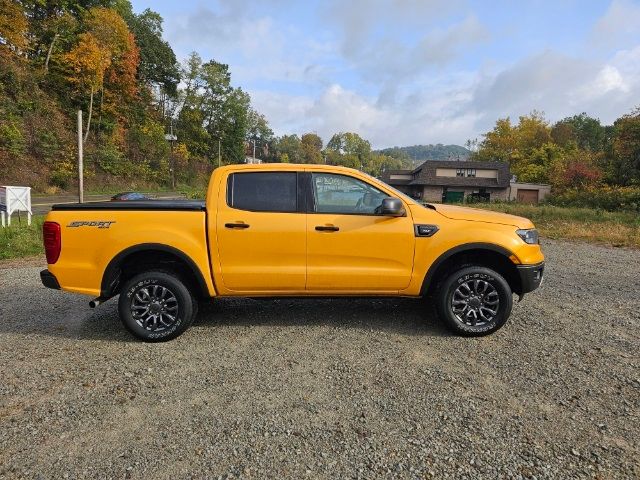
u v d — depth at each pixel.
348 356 3.88
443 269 4.49
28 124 35.78
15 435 2.69
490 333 4.34
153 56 63.03
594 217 17.41
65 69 43.28
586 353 3.93
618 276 7.28
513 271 4.41
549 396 3.15
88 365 3.72
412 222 4.28
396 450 2.53
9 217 13.22
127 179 47.69
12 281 6.86
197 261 4.17
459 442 2.60
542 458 2.44
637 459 2.43
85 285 4.18
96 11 44.69
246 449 2.54
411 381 3.40
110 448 2.56
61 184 36.62
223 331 4.53
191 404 3.07
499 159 72.19
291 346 4.12
